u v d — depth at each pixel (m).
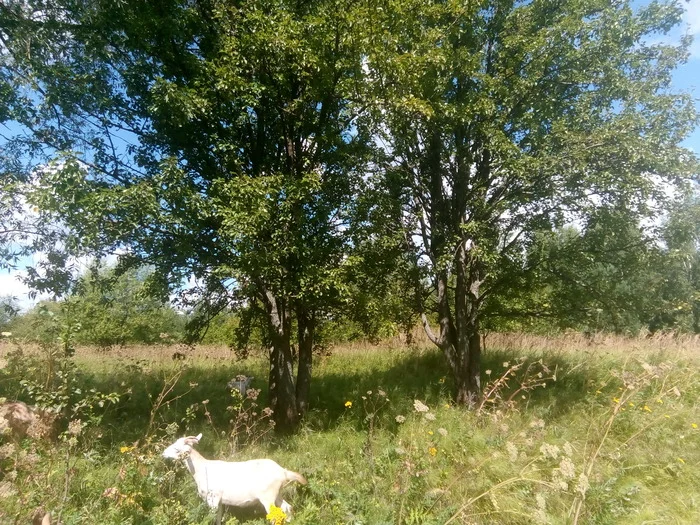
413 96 7.03
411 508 4.41
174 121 6.54
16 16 6.72
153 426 7.33
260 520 4.32
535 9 8.52
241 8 7.64
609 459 5.88
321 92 7.63
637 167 7.30
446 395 9.23
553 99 8.08
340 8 7.02
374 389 9.70
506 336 13.45
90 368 12.61
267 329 9.20
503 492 4.91
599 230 8.29
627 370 9.47
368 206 8.12
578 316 9.08
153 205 5.86
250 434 7.15
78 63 6.98
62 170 5.46
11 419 5.64
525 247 9.05
